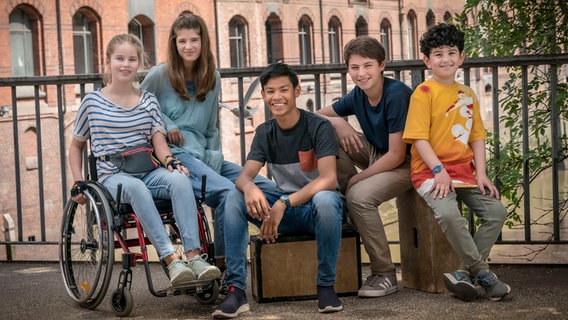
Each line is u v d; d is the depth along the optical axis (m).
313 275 5.37
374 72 5.37
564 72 7.95
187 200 5.11
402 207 5.65
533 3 8.20
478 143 5.37
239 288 5.12
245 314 5.11
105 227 5.32
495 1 8.39
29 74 26.36
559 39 8.23
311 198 5.12
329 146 5.21
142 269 6.55
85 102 5.45
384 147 5.56
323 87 36.94
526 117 6.42
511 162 7.75
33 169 25.83
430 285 5.48
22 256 24.73
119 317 5.16
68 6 27.16
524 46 8.34
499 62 6.29
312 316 5.02
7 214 24.66
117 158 5.33
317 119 5.26
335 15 40.19
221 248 5.53
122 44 5.42
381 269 5.49
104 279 5.14
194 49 5.57
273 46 36.75
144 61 5.63
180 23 5.57
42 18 26.39
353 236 5.44
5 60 25.30
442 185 5.16
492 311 5.02
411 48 46.84
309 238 5.35
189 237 5.06
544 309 5.02
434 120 5.27
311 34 38.66
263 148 5.32
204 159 5.69
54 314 5.28
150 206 5.07
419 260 5.54
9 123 25.16
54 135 26.48
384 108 5.43
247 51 34.53
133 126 5.40
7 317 5.25
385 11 44.09
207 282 4.98
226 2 33.34
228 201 5.16
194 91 5.71
